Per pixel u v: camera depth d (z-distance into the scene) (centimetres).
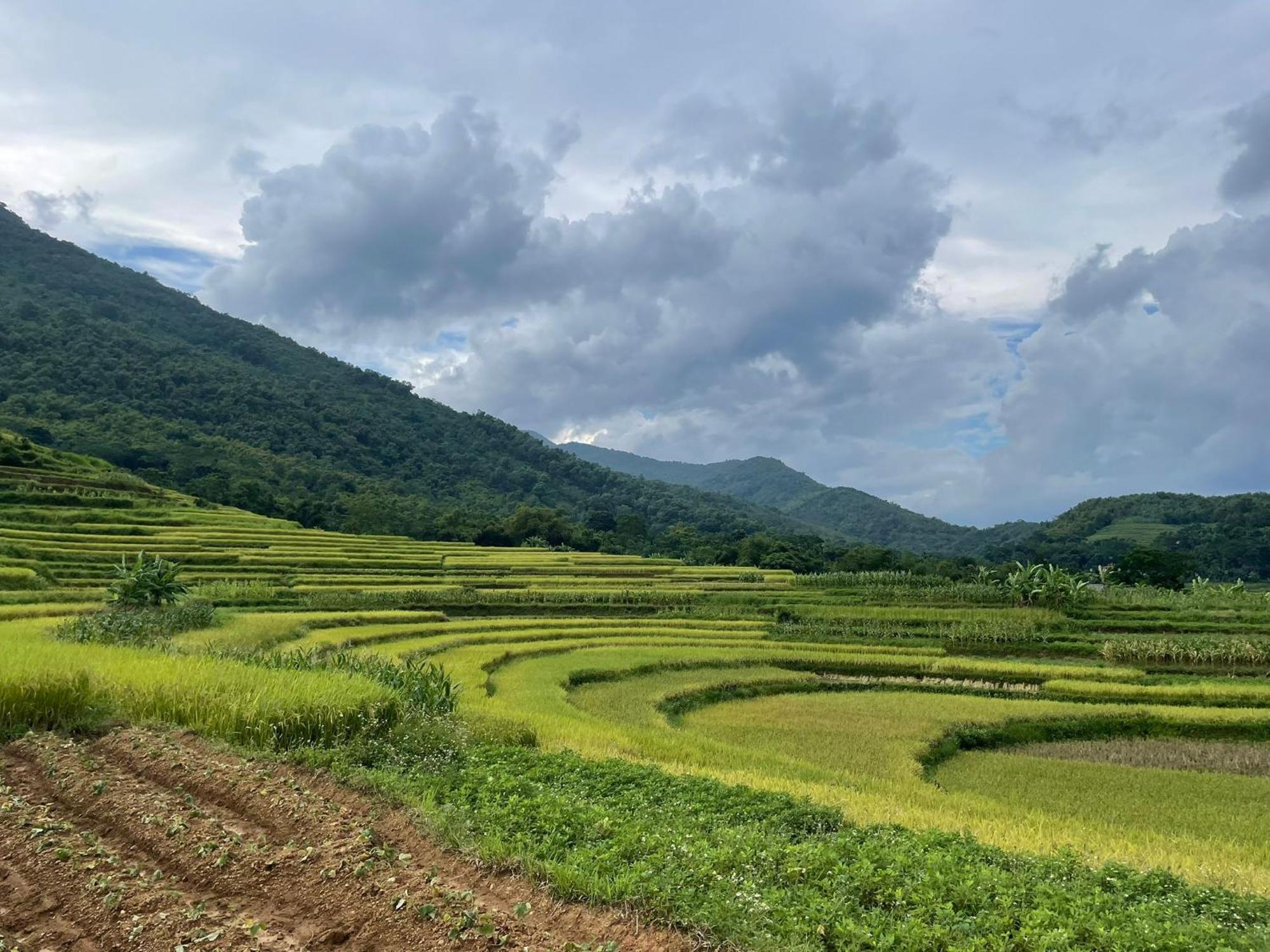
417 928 888
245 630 3894
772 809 1437
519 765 1644
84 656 2044
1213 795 2206
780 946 848
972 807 1891
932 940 868
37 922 904
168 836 1124
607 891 949
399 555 8112
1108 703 3394
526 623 5181
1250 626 5022
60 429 12144
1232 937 877
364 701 1808
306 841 1120
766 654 4216
